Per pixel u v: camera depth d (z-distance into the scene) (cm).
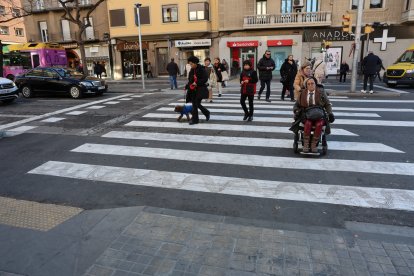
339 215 392
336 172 523
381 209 404
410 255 304
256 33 2930
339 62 2800
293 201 431
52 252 323
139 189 482
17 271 297
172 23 3034
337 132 773
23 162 619
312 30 2812
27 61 2580
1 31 4556
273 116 970
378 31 2675
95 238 345
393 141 688
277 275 279
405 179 489
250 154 625
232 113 1031
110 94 1664
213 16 3006
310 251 312
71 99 1487
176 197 453
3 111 1199
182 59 3153
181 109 905
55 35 3512
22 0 3506
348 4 2723
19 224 383
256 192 460
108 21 3328
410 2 2511
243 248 318
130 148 686
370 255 304
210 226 362
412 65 1661
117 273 289
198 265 295
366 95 1370
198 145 695
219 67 1444
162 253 314
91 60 3450
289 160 585
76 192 479
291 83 1248
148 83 2538
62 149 696
